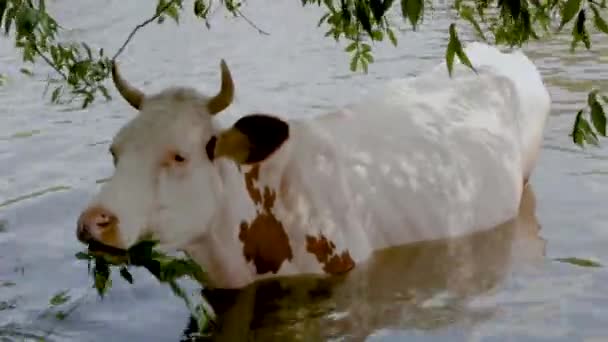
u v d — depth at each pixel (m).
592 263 6.58
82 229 5.22
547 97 8.44
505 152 7.44
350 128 6.86
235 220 6.02
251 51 15.06
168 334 5.88
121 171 5.43
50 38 6.69
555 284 6.28
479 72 8.05
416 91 7.64
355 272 6.44
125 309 6.25
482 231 7.10
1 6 4.82
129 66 14.47
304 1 6.62
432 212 6.84
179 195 5.54
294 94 12.02
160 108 5.62
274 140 5.72
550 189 8.00
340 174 6.55
